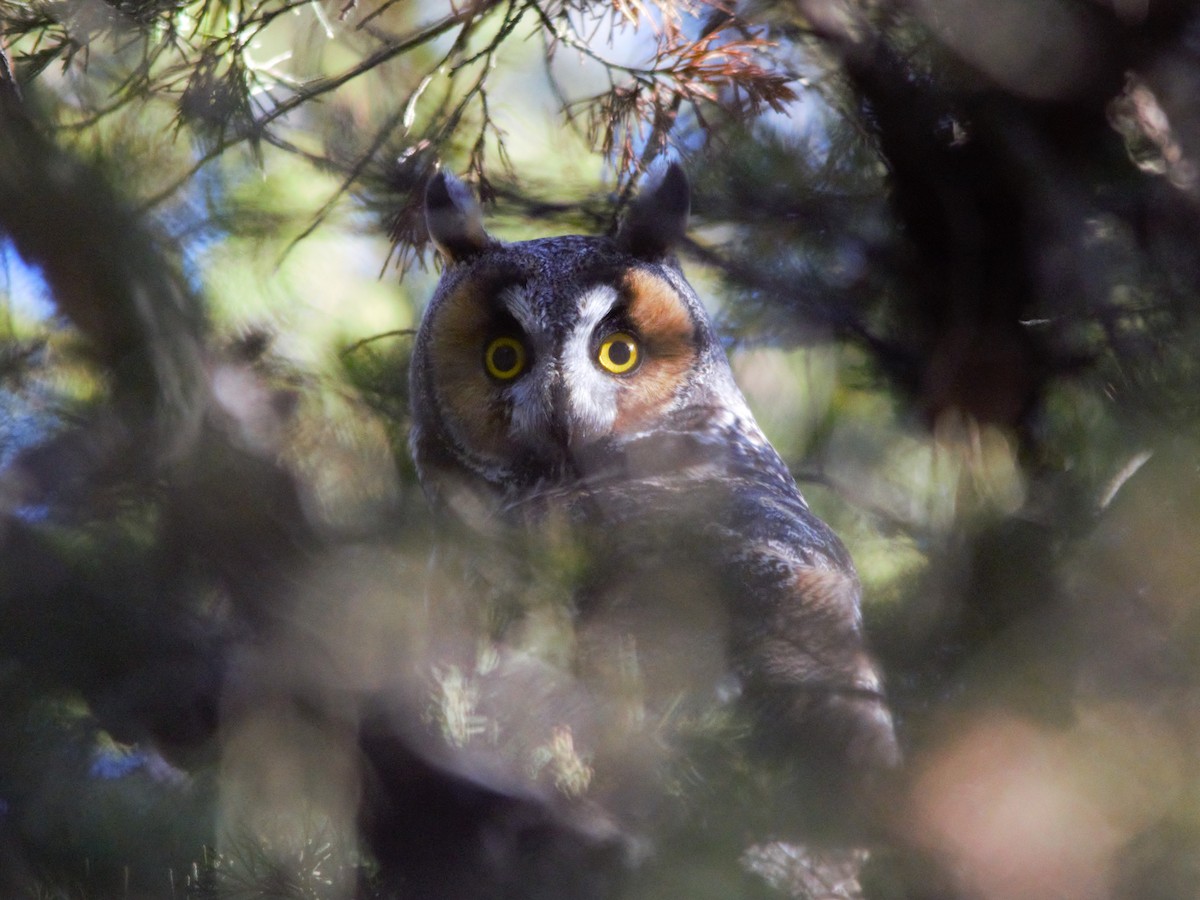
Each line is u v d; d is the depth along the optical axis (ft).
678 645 22.02
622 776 21.84
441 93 22.58
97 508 18.15
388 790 20.86
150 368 18.57
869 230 22.48
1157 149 22.30
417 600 19.13
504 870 21.83
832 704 21.97
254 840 21.42
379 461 21.93
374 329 22.84
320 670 18.60
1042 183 22.29
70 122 21.85
